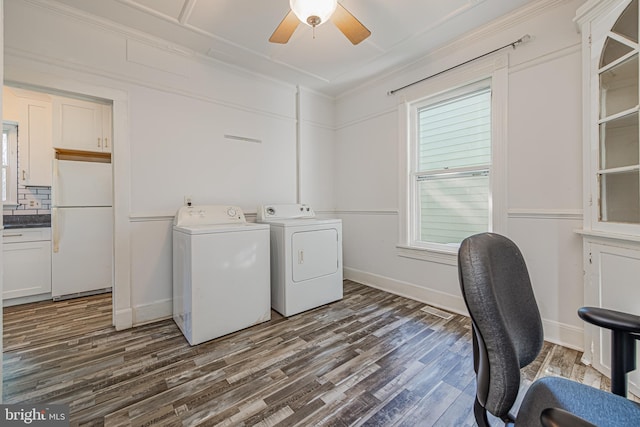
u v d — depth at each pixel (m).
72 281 3.00
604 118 1.59
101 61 2.16
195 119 2.63
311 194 3.54
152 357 1.82
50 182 3.29
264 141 3.12
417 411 1.34
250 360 1.78
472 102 2.50
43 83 1.94
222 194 2.81
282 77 3.14
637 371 1.42
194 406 1.38
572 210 1.87
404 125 2.94
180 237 2.22
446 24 2.22
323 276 2.75
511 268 0.88
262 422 1.28
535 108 2.03
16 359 1.80
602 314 0.84
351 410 1.35
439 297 2.67
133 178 2.32
